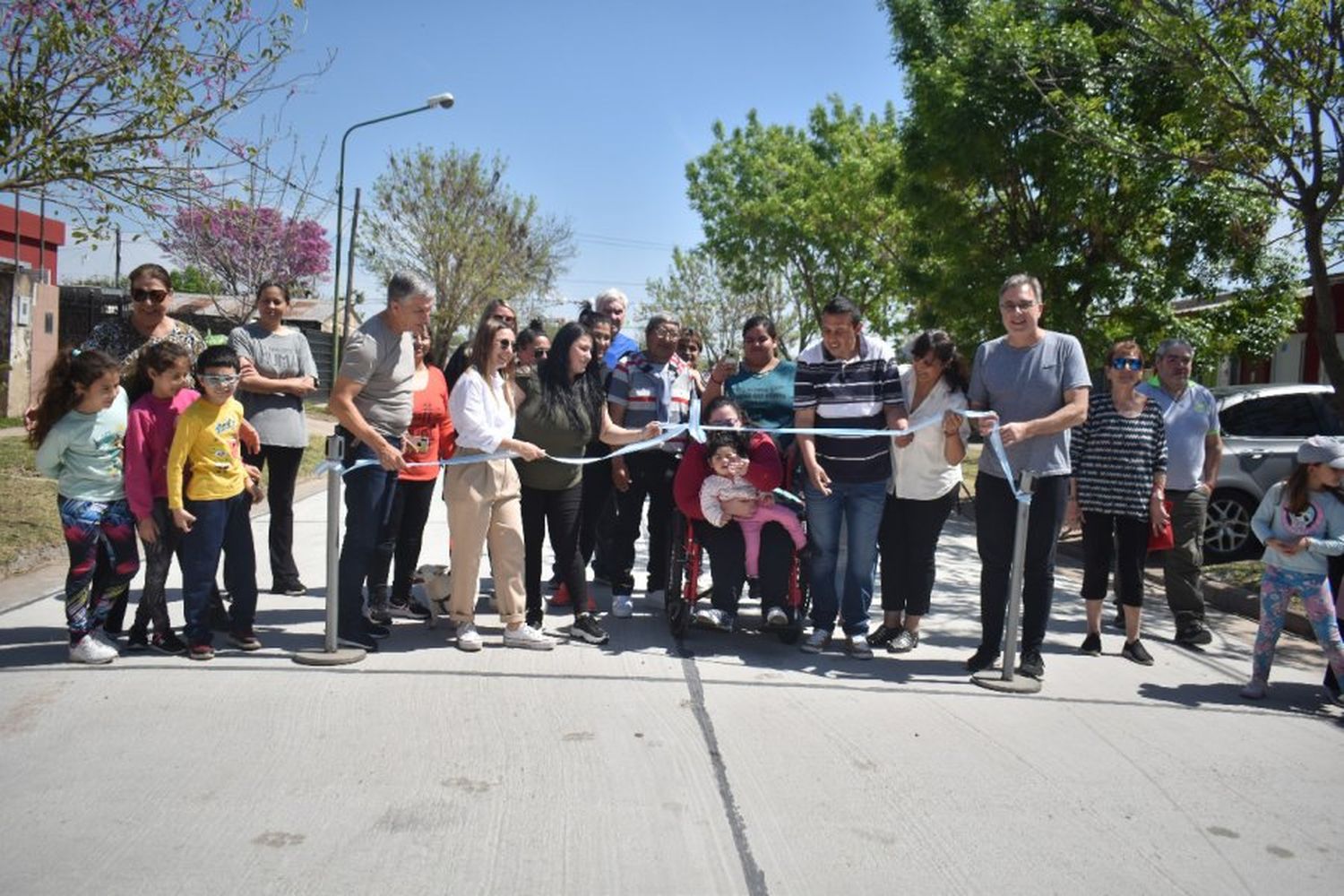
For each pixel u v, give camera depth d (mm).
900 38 13250
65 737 4047
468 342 7223
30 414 4938
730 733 4418
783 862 3291
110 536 5023
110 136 7285
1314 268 7785
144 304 5715
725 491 5641
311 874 3072
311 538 8953
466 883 3066
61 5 6875
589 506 6477
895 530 5984
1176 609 6539
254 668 5020
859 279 25594
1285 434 9461
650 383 6680
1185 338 11805
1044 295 12195
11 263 16500
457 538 5438
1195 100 7961
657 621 6504
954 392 5750
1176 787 4074
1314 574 5211
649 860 3256
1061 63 10789
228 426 5113
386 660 5258
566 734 4309
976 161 11914
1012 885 3219
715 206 28828
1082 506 6086
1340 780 4227
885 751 4301
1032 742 4500
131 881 2992
